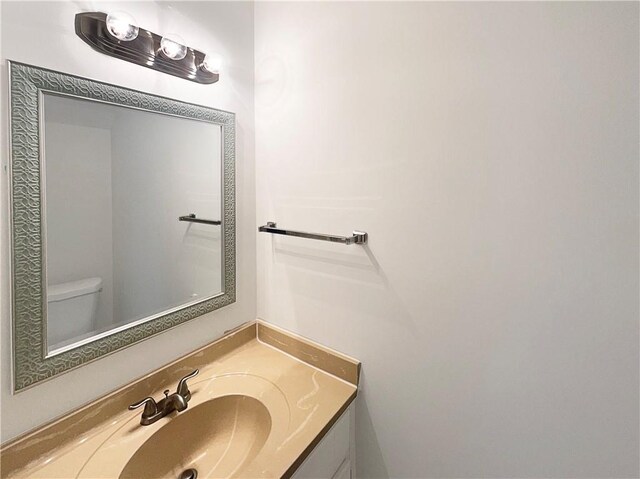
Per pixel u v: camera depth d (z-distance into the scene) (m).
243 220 1.29
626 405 0.67
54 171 0.76
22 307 0.72
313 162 1.12
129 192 0.93
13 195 0.69
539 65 0.70
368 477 1.10
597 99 0.65
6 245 0.70
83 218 0.83
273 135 1.24
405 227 0.93
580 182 0.68
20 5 0.69
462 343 0.86
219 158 1.17
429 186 0.87
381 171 0.96
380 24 0.92
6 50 0.67
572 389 0.73
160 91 0.97
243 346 1.32
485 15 0.76
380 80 0.94
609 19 0.62
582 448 0.73
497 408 0.83
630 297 0.65
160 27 0.95
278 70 1.20
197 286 1.14
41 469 0.75
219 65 1.05
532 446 0.79
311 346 1.18
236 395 1.03
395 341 0.99
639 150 0.62
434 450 0.94
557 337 0.73
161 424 0.90
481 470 0.87
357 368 1.07
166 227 1.03
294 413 0.94
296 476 0.80
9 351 0.71
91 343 0.85
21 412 0.74
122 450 0.81
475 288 0.83
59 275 0.79
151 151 0.97
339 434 0.99
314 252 1.15
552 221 0.71
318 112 1.09
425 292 0.91
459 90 0.81
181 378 1.08
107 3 0.83
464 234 0.83
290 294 1.25
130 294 0.95
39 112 0.72
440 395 0.91
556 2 0.67
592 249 0.68
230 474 0.87
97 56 0.82
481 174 0.79
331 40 1.03
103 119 0.85
